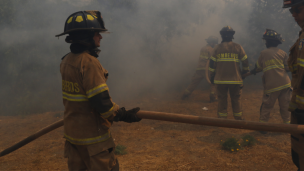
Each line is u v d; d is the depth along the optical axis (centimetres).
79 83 185
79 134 188
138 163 335
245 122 192
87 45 193
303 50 188
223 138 423
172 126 502
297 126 183
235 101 494
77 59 187
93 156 188
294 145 205
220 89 498
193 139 423
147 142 416
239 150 369
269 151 361
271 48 452
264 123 189
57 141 439
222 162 332
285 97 441
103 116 182
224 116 504
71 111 192
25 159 364
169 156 356
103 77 187
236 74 483
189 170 312
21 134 489
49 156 373
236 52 487
